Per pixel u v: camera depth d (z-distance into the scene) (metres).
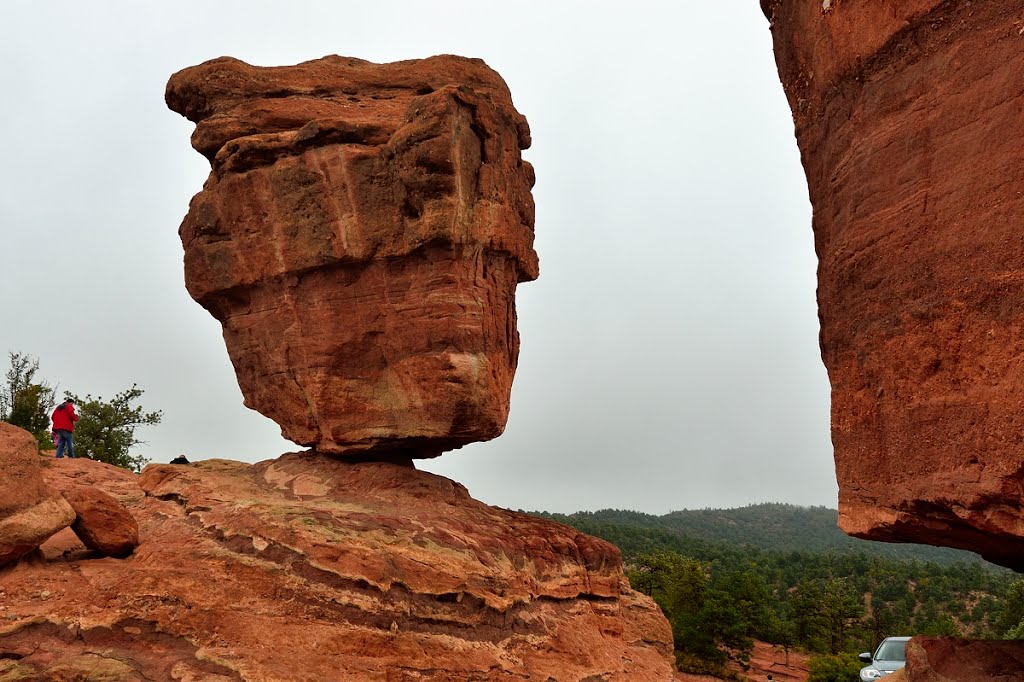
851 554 104.44
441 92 14.50
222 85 17.11
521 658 12.07
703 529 186.88
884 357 7.08
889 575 81.44
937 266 6.44
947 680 7.60
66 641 9.45
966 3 6.35
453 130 14.49
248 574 10.80
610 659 14.46
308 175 15.62
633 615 17.72
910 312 6.73
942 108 6.53
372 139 15.79
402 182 14.80
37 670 8.84
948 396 6.30
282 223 15.82
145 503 14.21
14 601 9.91
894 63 7.09
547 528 16.31
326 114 16.73
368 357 15.51
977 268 6.03
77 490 11.68
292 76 17.22
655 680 14.75
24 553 10.68
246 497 13.95
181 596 10.18
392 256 15.02
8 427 11.15
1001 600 68.62
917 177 6.74
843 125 7.92
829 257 8.20
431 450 16.42
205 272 16.78
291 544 11.09
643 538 103.31
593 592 16.17
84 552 11.67
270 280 16.14
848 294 7.75
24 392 30.69
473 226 14.77
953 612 67.38
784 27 9.05
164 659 9.38
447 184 14.43
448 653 10.95
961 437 6.12
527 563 14.34
